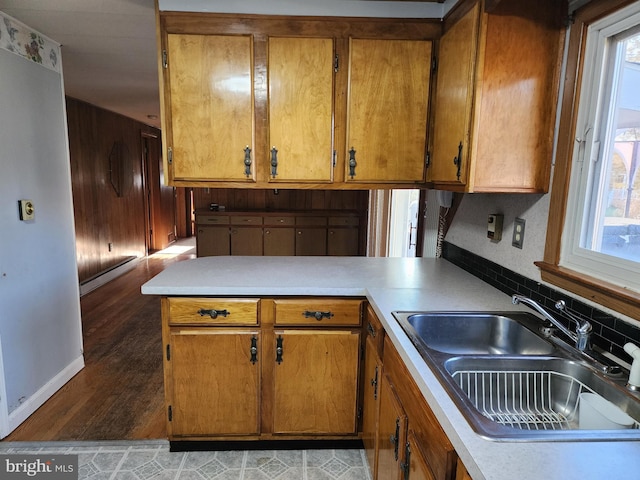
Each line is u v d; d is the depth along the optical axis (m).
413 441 1.15
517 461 0.75
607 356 1.21
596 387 1.10
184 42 1.92
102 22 2.19
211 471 1.90
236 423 1.97
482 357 1.16
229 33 1.93
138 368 2.86
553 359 1.18
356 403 1.97
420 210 2.97
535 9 1.43
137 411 2.35
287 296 1.87
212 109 1.98
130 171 5.96
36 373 2.36
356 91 1.99
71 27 2.27
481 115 1.48
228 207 5.80
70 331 2.70
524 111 1.49
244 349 1.90
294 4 1.92
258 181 2.04
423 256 2.90
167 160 2.00
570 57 1.41
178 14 1.91
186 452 2.03
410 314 1.49
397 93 2.00
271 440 2.04
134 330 3.54
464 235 2.27
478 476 0.73
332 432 2.00
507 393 1.18
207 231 5.50
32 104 2.30
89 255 4.70
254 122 2.00
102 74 3.35
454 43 1.71
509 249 1.80
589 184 1.36
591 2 1.31
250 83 1.96
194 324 1.87
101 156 4.99
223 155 2.01
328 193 5.76
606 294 1.23
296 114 2.00
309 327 1.90
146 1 1.94
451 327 1.51
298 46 1.95
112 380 2.70
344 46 1.96
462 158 1.58
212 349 1.89
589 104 1.35
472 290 1.85
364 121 2.01
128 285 4.95
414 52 1.97
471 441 0.80
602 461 0.75
